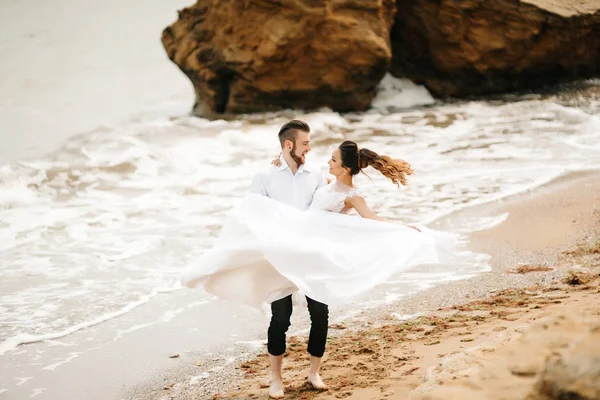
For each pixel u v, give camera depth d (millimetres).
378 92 17906
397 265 4309
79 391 5023
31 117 19141
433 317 5723
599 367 2260
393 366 4641
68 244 8672
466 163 11828
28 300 6824
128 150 13438
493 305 5797
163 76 23375
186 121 16578
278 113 16766
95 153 13398
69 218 9797
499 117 15141
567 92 16859
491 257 7371
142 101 20797
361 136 14383
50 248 8516
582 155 11672
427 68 18344
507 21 16953
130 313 6496
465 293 6363
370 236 4438
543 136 13188
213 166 12688
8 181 11406
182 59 17766
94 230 9250
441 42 17641
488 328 5066
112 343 5840
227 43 16594
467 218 8883
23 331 6086
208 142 14242
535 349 2975
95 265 7867
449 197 9945
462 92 18156
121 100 20906
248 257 4383
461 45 17453
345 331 5734
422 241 4406
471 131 14148
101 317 6391
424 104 17641
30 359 5566
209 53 17141
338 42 15961
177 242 8641
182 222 9539
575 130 13445
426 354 4754
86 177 11820
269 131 14922
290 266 4258
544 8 16656
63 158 13141
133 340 5898
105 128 15383
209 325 6199
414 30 17938
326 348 5328
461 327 5301
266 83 16562
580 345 2418
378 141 13867
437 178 11039
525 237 7891
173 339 5898
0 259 8109
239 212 4402
